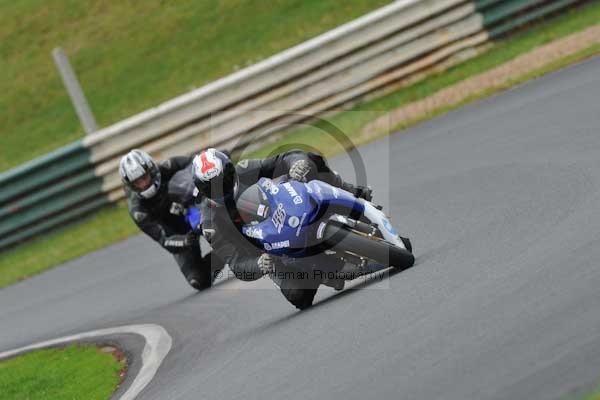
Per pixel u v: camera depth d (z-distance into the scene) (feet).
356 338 63.98
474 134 127.65
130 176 106.01
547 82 140.05
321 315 75.31
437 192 106.63
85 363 93.20
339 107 166.20
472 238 81.05
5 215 166.20
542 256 66.69
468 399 46.55
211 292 108.06
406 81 166.40
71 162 165.27
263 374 64.80
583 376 44.62
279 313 86.12
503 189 95.96
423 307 64.90
